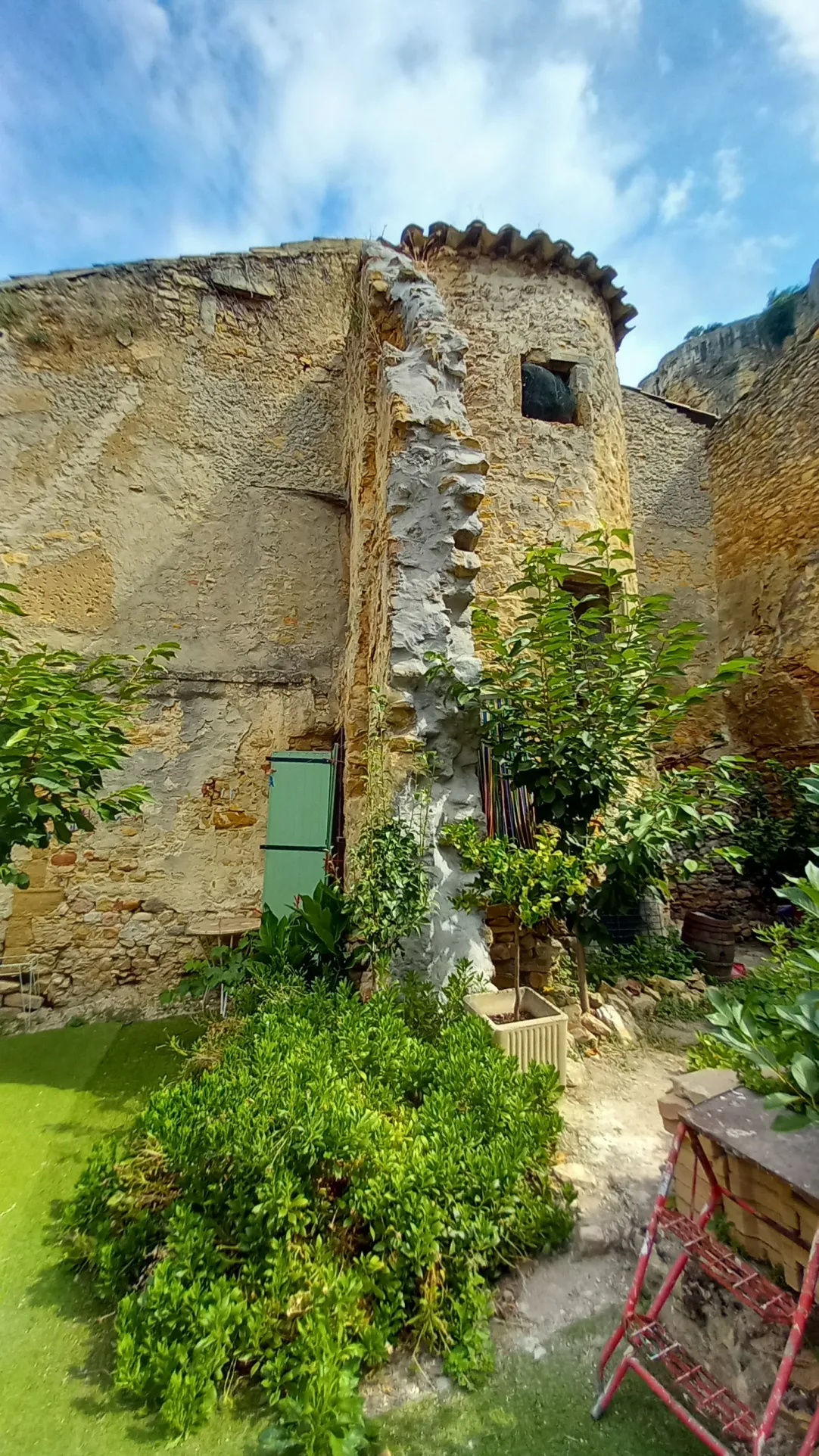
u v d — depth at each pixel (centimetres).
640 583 923
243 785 580
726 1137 185
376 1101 256
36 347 592
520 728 411
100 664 428
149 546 596
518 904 340
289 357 662
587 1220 247
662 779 439
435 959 368
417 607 412
